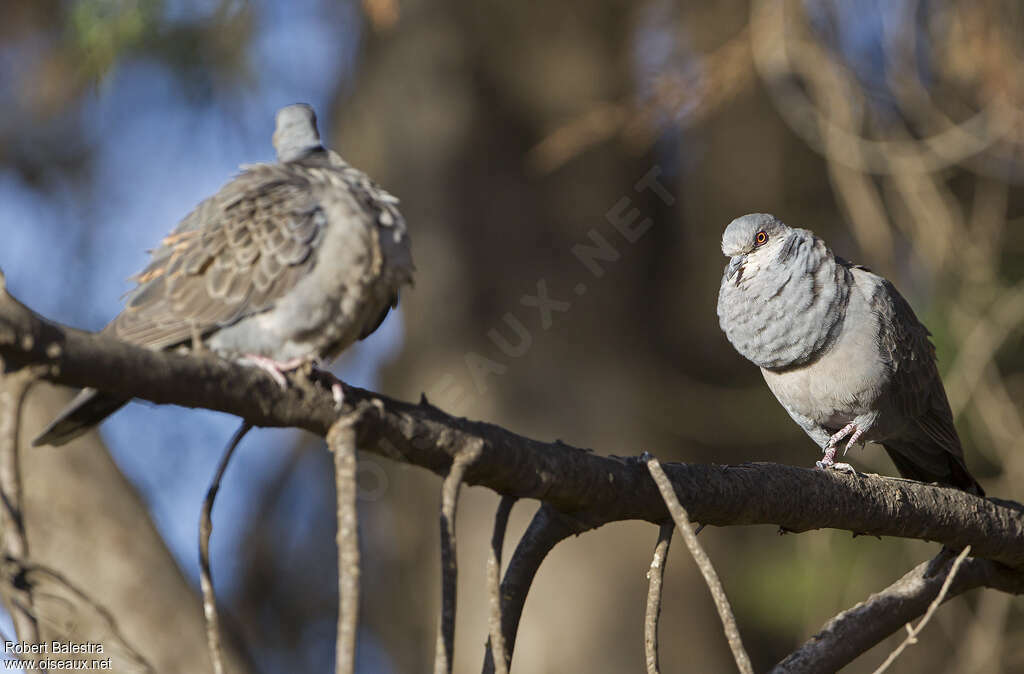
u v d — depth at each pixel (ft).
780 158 53.98
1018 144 40.78
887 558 44.39
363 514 59.41
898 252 47.21
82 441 29.76
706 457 51.72
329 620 59.98
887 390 27.27
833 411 28.04
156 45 41.39
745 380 54.03
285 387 15.33
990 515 23.12
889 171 41.01
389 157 51.08
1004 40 39.81
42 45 44.47
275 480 60.90
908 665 49.42
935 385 28.17
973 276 41.14
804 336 26.94
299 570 60.39
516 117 50.14
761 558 49.52
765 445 52.80
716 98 42.06
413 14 50.65
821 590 44.55
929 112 41.32
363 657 60.23
